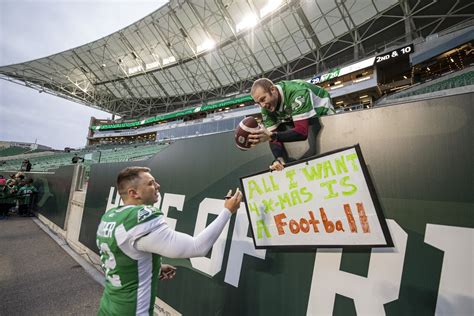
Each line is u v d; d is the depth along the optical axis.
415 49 13.80
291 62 23.53
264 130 1.19
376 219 1.02
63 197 5.75
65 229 5.20
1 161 26.91
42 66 34.53
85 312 2.45
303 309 1.20
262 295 1.40
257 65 24.97
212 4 21.52
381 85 17.33
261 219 1.47
